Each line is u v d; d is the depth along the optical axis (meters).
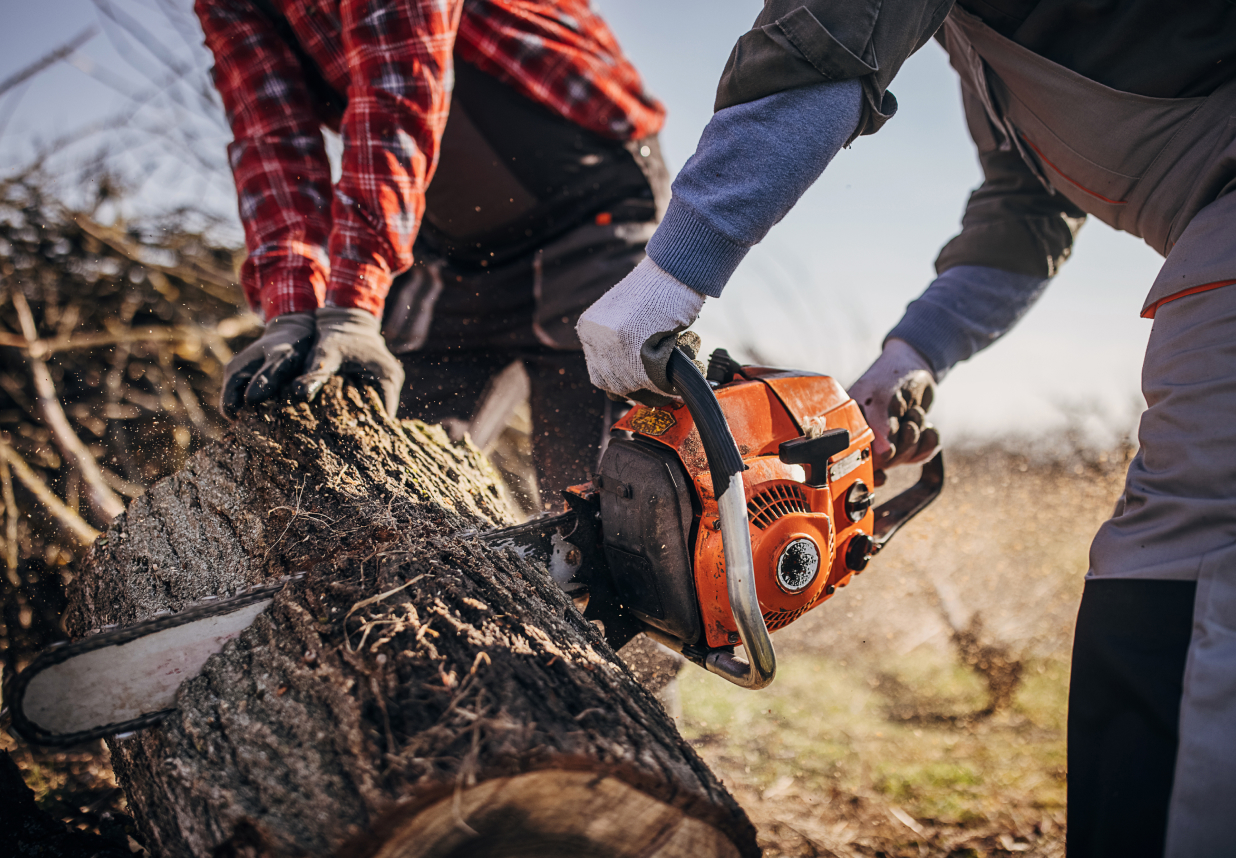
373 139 1.57
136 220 3.71
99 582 1.50
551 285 2.08
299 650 1.02
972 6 1.23
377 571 1.12
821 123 1.10
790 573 1.26
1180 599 0.92
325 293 1.64
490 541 1.28
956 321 1.78
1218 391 0.94
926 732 2.47
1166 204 1.14
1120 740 0.93
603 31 2.11
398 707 0.88
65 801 1.78
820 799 2.08
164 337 3.47
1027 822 1.96
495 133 1.94
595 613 1.41
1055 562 3.54
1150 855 0.87
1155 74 1.07
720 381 1.44
